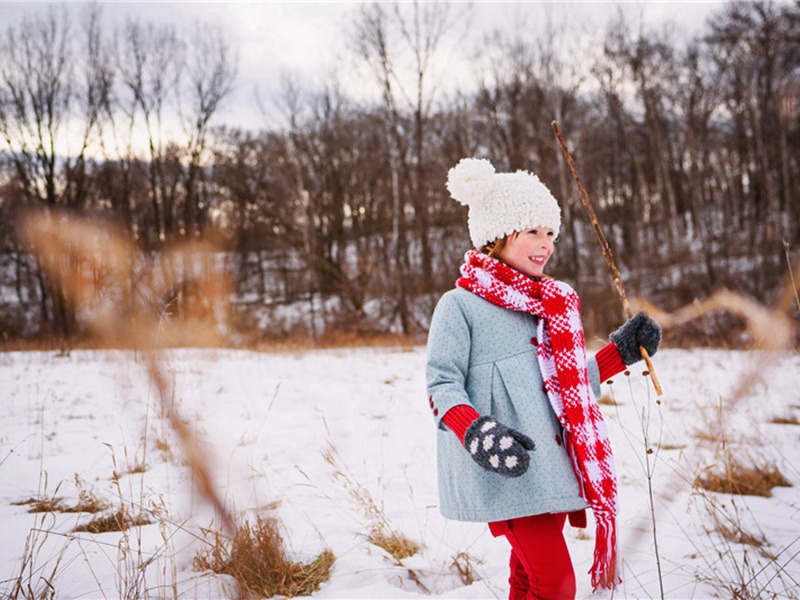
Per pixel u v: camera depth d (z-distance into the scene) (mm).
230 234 27969
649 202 31438
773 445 4711
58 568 2875
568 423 1992
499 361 2094
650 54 30688
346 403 7359
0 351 15266
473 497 2000
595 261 26062
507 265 2248
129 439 5098
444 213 26969
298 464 4699
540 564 1964
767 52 28656
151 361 2969
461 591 2719
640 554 3037
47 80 29406
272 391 8133
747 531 3242
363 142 32125
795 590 2549
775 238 23062
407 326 23359
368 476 4445
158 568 2732
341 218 31906
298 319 26062
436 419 1994
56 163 29734
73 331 14711
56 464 4648
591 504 1953
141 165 31719
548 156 26828
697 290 21344
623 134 32500
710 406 5641
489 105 28250
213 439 5133
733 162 35688
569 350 2049
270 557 2842
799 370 7719
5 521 3506
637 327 2240
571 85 27500
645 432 2242
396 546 3180
